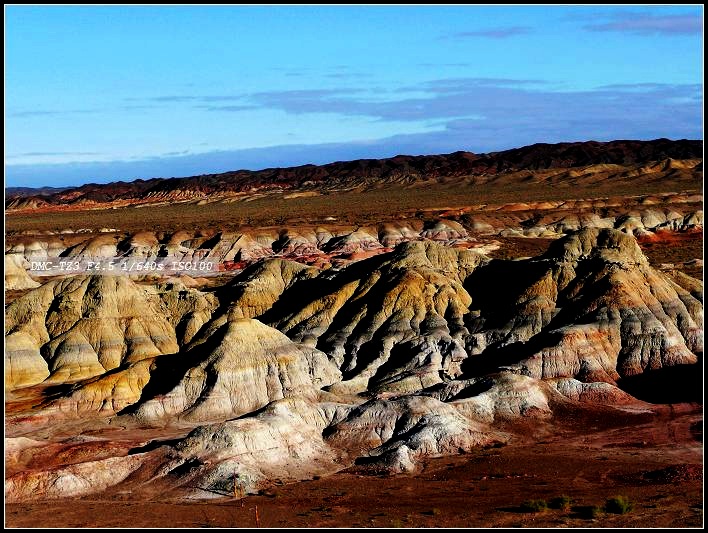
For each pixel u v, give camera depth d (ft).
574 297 421.18
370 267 475.31
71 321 426.51
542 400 346.74
